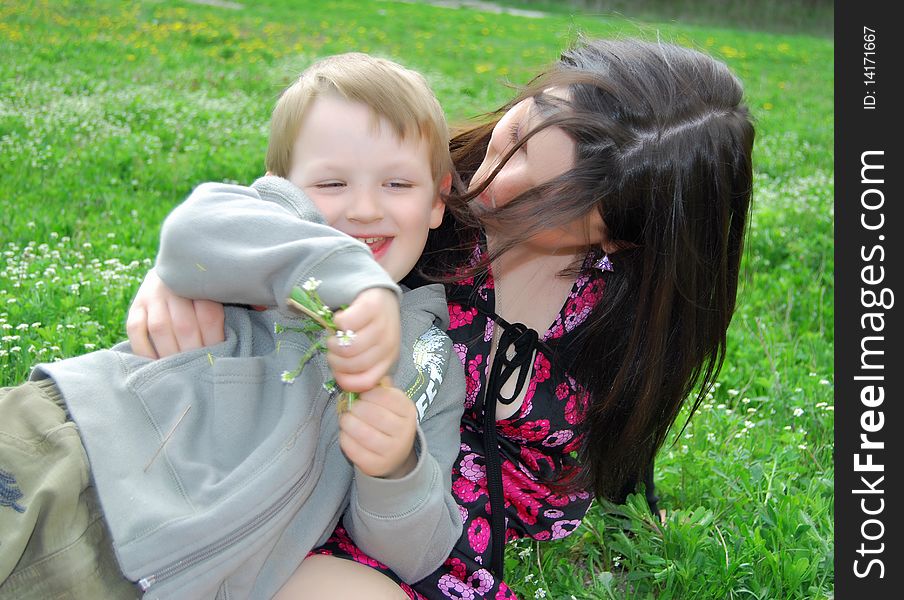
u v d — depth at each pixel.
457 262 2.62
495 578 2.49
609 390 2.60
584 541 3.15
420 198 2.27
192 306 2.18
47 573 1.88
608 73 2.37
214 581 1.94
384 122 2.20
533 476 2.72
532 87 2.50
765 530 3.04
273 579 2.10
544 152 2.28
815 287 5.52
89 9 14.73
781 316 5.25
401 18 19.23
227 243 1.97
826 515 3.17
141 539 1.88
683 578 2.86
